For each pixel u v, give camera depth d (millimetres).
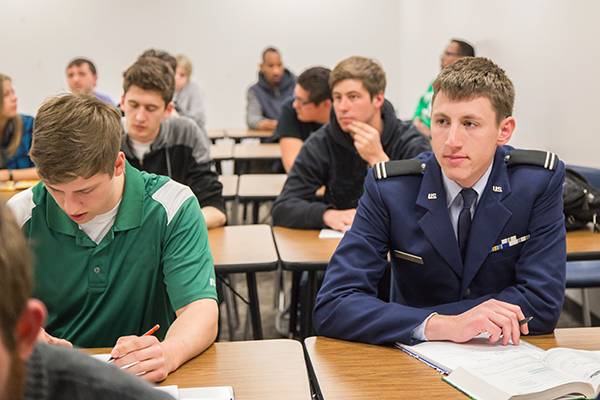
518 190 1466
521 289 1420
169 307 1463
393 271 1607
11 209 547
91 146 1196
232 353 1280
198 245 1412
